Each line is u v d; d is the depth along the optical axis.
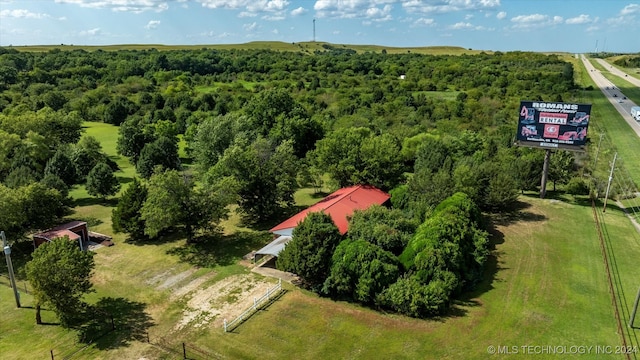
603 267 39.69
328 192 63.84
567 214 52.69
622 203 56.97
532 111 53.84
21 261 41.78
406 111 102.25
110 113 110.56
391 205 52.94
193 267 40.38
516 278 37.66
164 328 31.05
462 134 75.06
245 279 37.97
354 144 57.69
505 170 57.19
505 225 49.31
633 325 31.11
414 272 35.00
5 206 40.69
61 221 51.88
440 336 29.83
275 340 29.59
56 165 60.00
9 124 70.31
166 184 41.97
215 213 44.19
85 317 32.28
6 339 29.86
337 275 33.84
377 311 32.84
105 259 41.94
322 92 123.25
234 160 48.28
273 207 51.25
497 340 29.44
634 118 105.88
